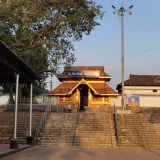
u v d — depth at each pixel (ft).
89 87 133.80
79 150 67.31
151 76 175.52
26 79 73.26
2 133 83.92
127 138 80.33
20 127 87.35
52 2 116.78
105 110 121.80
